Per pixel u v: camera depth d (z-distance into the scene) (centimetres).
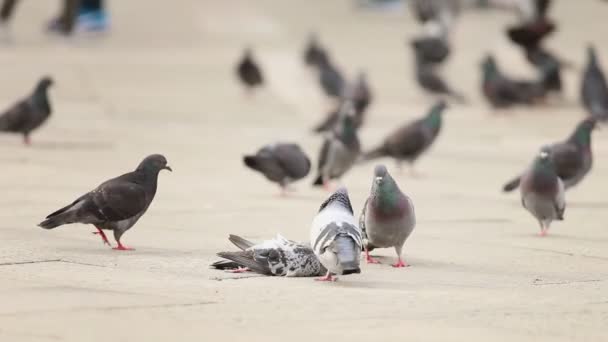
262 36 3966
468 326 876
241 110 2561
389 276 1057
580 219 1420
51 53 3256
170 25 4106
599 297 992
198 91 2798
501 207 1502
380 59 3509
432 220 1393
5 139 1991
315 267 1028
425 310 920
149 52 3438
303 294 959
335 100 2702
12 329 827
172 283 988
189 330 838
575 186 1689
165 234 1234
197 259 1099
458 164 1923
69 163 1741
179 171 1733
